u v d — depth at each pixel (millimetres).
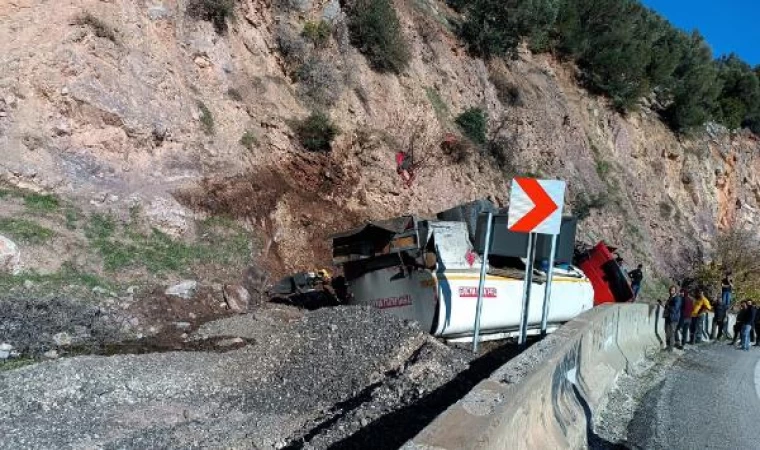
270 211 16156
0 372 7707
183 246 13648
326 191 17922
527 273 10711
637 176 36531
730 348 20344
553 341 7508
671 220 37156
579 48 36656
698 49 52250
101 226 12766
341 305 12328
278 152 17453
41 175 12750
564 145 30875
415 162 20781
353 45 21469
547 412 6094
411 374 8453
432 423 4324
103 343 9586
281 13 19484
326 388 8633
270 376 8961
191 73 16438
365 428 6504
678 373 13117
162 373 8484
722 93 51531
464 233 12039
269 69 18656
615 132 36531
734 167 47812
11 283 10453
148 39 15617
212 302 12414
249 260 14438
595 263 17500
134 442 6430
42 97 13383
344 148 18828
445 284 11039
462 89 26203
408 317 11242
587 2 38406
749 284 35094
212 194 15055
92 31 14367
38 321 9539
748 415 9703
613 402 9375
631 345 13430
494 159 25250
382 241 11617
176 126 15266
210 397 8148
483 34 28547
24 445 6039
